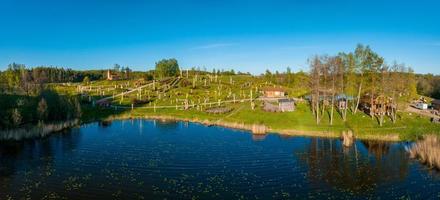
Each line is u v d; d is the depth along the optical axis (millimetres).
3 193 47219
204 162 64375
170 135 92375
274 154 71125
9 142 79938
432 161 62188
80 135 91438
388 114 110812
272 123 104875
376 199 46719
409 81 110188
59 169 58906
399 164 63562
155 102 154125
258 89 191000
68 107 110750
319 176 56406
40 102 97500
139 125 110312
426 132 89438
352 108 117312
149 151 73000
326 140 86438
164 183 52188
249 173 57781
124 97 165750
